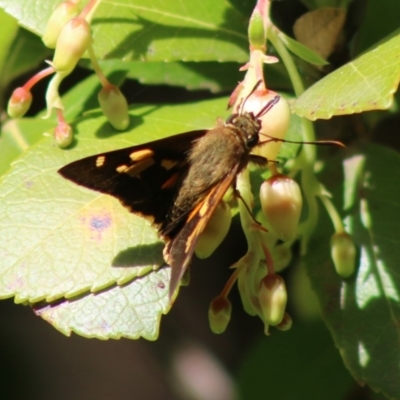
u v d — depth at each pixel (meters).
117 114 0.90
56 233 0.89
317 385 0.96
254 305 0.89
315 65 0.92
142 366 1.02
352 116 0.92
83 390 1.00
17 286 0.89
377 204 0.92
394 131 0.94
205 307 1.00
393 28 0.93
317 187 0.91
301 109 0.88
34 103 0.95
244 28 0.92
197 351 1.00
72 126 0.90
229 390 1.00
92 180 0.89
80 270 0.89
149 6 0.92
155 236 0.90
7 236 0.89
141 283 0.89
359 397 0.96
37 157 0.90
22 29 0.94
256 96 0.89
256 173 0.90
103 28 0.91
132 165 0.89
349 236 0.91
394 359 0.91
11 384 1.00
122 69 0.94
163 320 1.00
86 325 0.89
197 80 0.93
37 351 1.00
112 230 0.90
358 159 0.92
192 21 0.92
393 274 0.91
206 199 0.88
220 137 0.88
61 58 0.90
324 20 0.91
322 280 0.91
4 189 0.90
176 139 0.89
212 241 0.89
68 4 0.90
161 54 0.92
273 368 0.96
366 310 0.91
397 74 0.88
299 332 0.96
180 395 1.00
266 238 0.90
